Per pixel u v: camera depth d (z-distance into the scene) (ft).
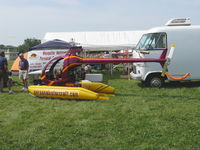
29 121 14.64
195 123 13.66
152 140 11.30
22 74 25.79
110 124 13.73
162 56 21.03
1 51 24.70
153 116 15.21
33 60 36.58
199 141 11.07
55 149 10.53
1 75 24.39
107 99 20.40
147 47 25.57
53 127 13.32
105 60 21.59
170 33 25.05
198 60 25.21
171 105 17.98
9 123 14.39
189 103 18.56
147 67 25.29
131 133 12.31
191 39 25.14
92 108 17.43
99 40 57.31
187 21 26.25
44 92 21.18
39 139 11.69
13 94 23.89
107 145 10.84
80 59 22.21
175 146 10.64
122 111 16.51
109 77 40.24
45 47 36.96
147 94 22.53
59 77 23.99
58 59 23.38
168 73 25.09
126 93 23.41
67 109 17.31
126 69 43.04
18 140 11.63
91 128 13.08
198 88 25.17
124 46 48.96
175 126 13.19
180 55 25.14
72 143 11.18
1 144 11.22
